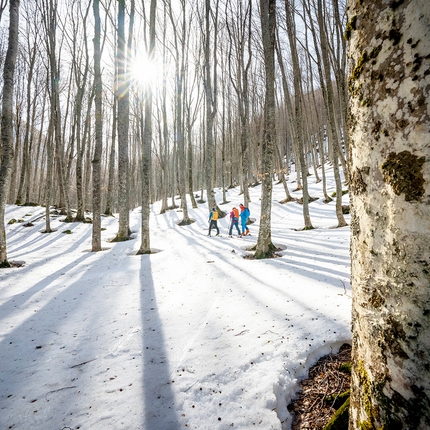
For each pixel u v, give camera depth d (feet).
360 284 3.59
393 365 3.06
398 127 2.85
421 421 2.80
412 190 2.74
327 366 8.44
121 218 39.42
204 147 75.46
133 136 85.76
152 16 28.96
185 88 60.18
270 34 22.33
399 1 2.75
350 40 3.59
